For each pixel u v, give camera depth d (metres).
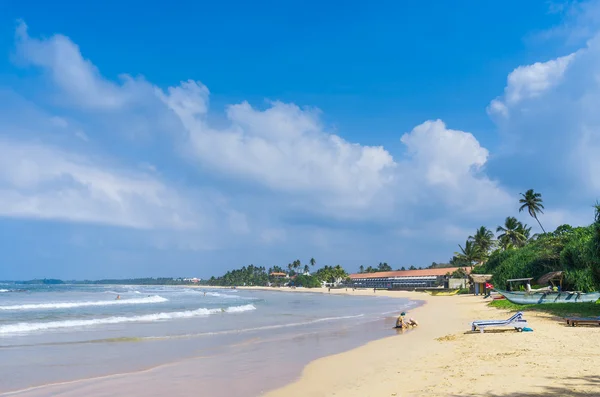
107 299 81.00
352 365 15.61
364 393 11.20
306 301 80.38
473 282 80.44
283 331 27.78
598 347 16.06
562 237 60.19
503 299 48.16
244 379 13.88
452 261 160.38
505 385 10.84
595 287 37.88
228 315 42.22
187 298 90.38
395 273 170.50
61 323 32.28
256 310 51.16
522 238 93.12
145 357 18.39
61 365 16.69
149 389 12.78
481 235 115.19
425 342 20.78
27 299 79.56
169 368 15.92
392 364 15.23
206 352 19.61
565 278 46.25
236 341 23.23
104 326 31.05
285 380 13.60
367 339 23.33
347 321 35.25
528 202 93.38
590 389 10.17
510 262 63.09
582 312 30.17
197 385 13.16
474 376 12.05
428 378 12.33
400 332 26.28
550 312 32.06
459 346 18.33
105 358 18.16
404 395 10.62
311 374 14.34
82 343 22.45
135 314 42.38
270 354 18.83
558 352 15.21
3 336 25.25
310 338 24.19
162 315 40.75
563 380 11.12
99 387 13.09
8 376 14.77
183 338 24.45
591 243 31.64
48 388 13.05
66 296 96.00
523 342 18.02
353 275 197.38
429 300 76.75
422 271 161.00
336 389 12.04
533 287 53.50
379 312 46.78
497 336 20.58
